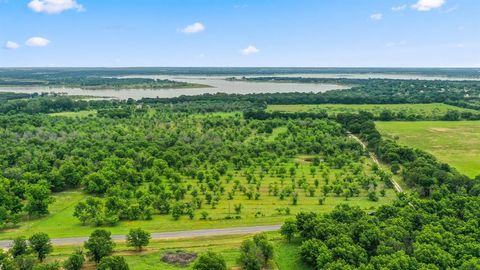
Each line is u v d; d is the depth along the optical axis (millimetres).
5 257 123312
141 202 180000
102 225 166000
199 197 199250
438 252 122375
